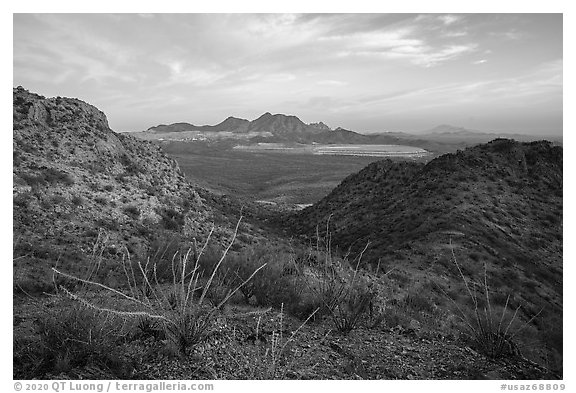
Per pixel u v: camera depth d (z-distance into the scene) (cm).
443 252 2248
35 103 2688
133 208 2086
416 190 4066
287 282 704
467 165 4278
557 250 2823
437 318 773
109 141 3002
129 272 887
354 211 4419
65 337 397
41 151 2280
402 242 2648
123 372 388
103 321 420
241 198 8700
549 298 1873
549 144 4656
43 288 695
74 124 2819
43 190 1780
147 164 3331
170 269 806
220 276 724
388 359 497
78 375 367
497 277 2003
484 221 2984
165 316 465
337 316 628
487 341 550
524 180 4078
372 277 1139
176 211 2414
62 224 1571
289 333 540
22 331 447
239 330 517
